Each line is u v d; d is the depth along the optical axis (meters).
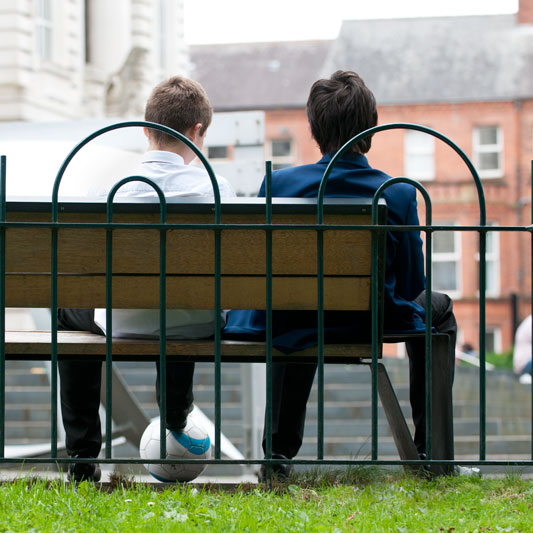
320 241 4.17
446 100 48.41
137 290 4.25
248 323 4.82
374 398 4.25
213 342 4.42
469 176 47.81
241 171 9.63
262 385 10.80
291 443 4.80
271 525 3.72
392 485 4.49
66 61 28.11
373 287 4.23
